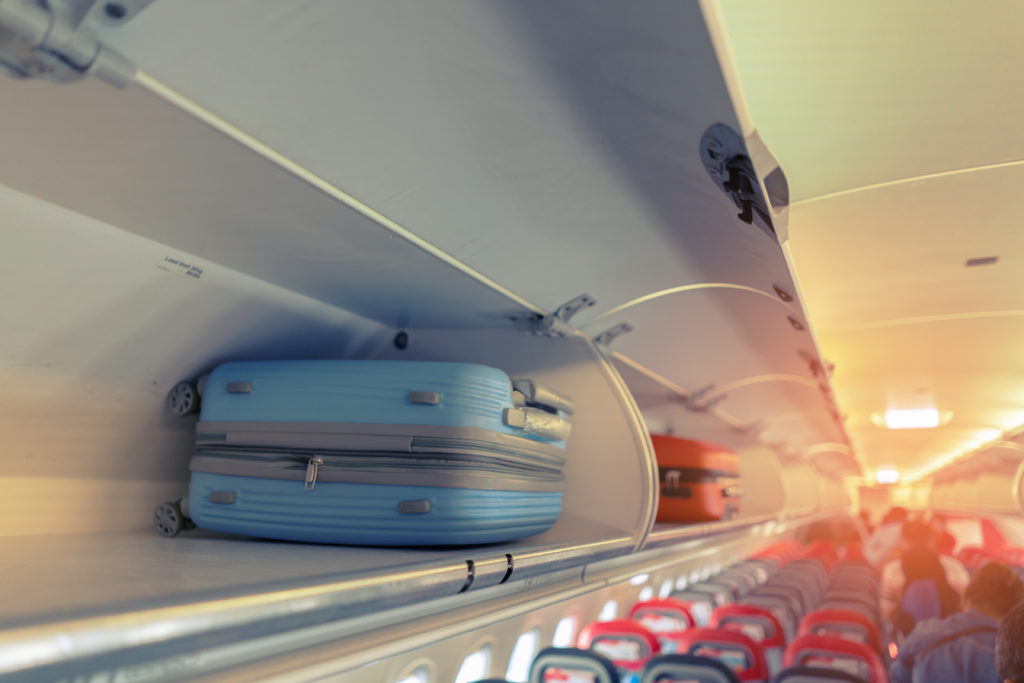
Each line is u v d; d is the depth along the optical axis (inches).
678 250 84.4
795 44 59.6
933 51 59.4
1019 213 89.7
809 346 129.0
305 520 68.6
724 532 187.3
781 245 68.7
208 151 48.2
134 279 65.8
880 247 103.3
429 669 90.4
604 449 105.7
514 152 56.1
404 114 49.1
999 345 158.6
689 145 53.2
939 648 124.2
